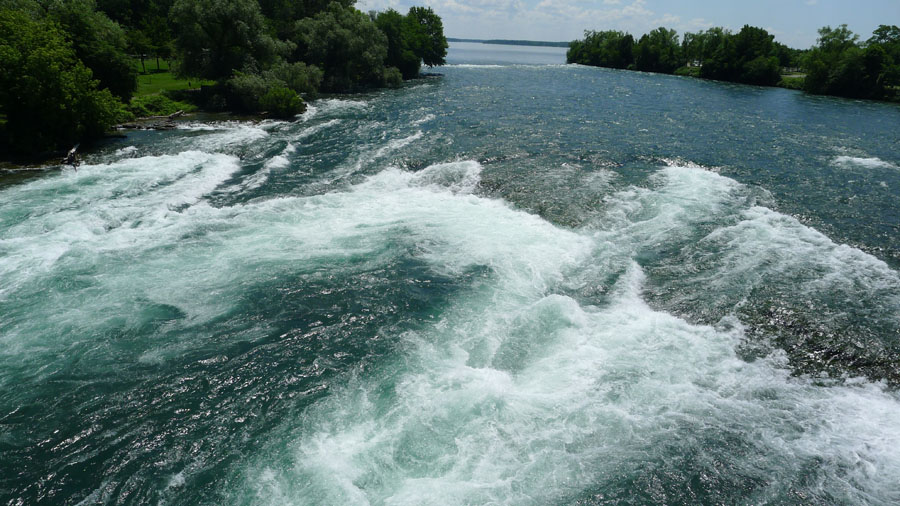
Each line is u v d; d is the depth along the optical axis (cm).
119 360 1103
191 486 813
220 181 2288
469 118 3828
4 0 3130
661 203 1992
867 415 954
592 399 988
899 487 796
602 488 800
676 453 863
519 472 828
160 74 5853
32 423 934
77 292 1356
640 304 1341
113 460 862
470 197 2092
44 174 2289
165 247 1627
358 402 990
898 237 1719
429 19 8450
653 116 4134
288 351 1145
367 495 786
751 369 1078
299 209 1964
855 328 1202
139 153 2652
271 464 851
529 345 1170
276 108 3844
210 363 1102
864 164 2650
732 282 1414
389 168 2455
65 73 2636
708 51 10069
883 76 6794
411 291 1394
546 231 1770
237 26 4247
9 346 1134
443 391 1015
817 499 782
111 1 7744
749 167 2544
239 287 1402
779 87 8725
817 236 1700
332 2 6800
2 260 1508
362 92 5522
